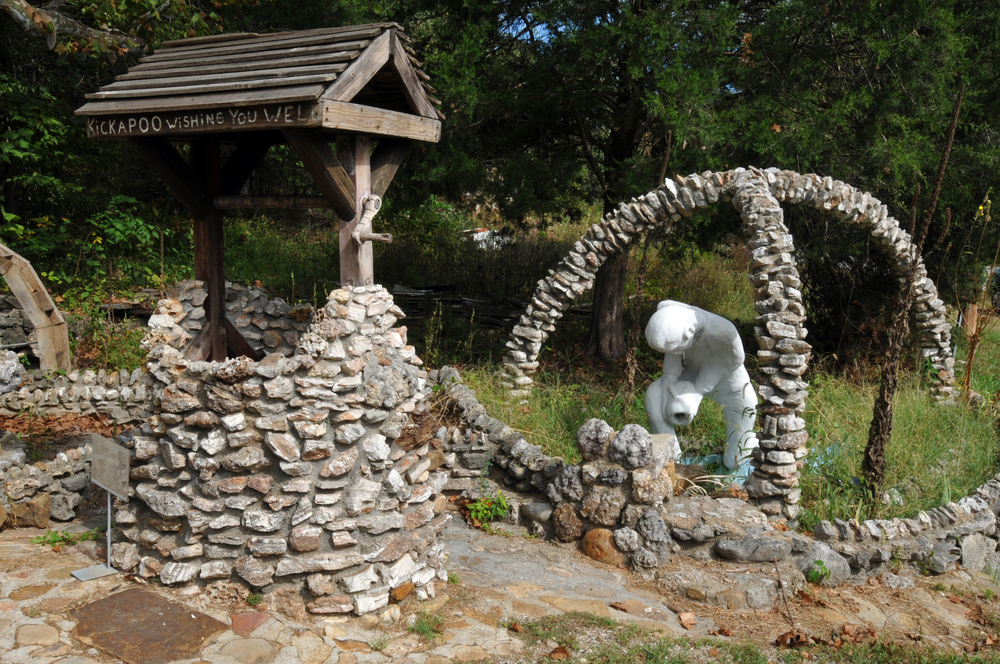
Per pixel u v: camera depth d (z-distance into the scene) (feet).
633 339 25.25
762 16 33.96
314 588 13.76
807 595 16.87
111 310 34.78
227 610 13.66
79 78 42.50
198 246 17.52
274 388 13.67
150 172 49.98
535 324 27.81
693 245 37.91
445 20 33.76
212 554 14.05
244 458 13.76
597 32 28.73
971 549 20.36
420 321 39.52
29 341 30.37
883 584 18.45
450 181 33.50
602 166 38.32
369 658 12.80
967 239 34.24
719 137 27.99
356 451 14.35
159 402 14.29
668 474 18.57
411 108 17.47
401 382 15.11
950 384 31.99
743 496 20.27
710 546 17.57
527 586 16.19
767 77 31.01
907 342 35.47
